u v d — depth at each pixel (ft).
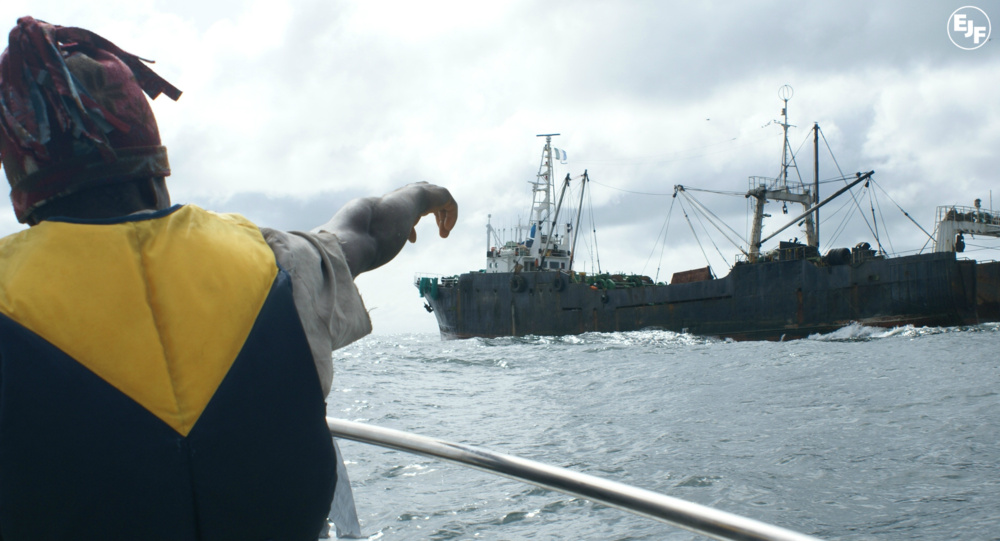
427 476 21.43
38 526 2.53
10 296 2.58
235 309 2.83
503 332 133.49
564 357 86.22
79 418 2.52
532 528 16.58
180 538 2.60
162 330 2.67
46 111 2.74
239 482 2.71
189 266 2.79
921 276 100.17
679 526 4.54
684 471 23.39
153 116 3.10
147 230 2.80
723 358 74.90
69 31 2.89
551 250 152.56
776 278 109.29
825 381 49.19
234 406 2.72
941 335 92.79
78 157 2.80
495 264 155.74
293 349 2.93
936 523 17.33
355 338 3.60
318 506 3.02
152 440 2.56
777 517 18.26
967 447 25.50
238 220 3.21
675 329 118.01
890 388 43.78
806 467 23.41
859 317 103.60
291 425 2.87
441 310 143.95
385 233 3.86
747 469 23.38
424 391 52.08
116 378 2.59
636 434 30.91
